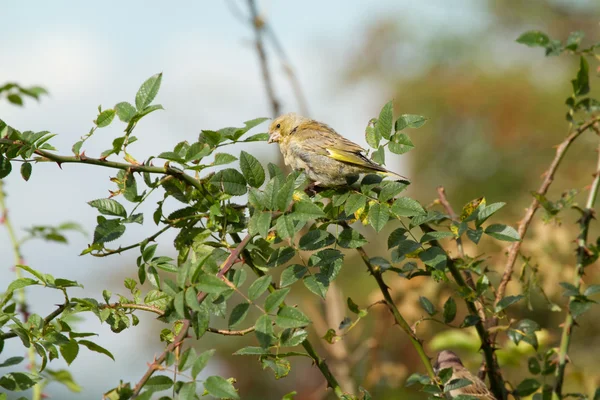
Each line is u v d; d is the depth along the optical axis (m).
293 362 16.59
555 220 8.88
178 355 5.71
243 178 6.94
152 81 6.73
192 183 6.85
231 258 6.32
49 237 9.20
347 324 7.44
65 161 6.52
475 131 20.14
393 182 7.04
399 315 7.50
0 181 9.12
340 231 7.15
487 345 7.81
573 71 20.06
